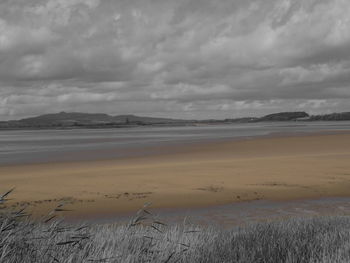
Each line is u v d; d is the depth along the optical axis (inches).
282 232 206.1
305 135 2586.1
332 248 168.4
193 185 632.4
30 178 738.8
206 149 1509.6
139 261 142.8
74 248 139.2
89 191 589.3
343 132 3024.1
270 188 601.0
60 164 1029.8
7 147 1873.8
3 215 139.6
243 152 1339.8
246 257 153.5
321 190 583.2
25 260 121.3
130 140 2427.4
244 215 429.4
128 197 539.5
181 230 227.3
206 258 156.3
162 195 551.2
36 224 163.8
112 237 176.1
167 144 1883.6
